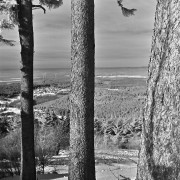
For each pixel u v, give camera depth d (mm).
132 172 11195
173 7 2396
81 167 6188
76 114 6148
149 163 2510
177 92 2354
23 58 9797
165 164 2393
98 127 24062
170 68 2393
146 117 2586
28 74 9836
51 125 19797
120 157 16125
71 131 6238
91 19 6090
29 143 9820
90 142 6203
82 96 6105
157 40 2525
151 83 2555
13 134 13930
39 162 13477
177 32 2365
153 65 2555
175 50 2369
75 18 6070
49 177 10992
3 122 19703
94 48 6172
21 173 9820
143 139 2609
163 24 2475
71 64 6191
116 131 23406
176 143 2346
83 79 6082
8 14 9797
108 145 22188
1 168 12336
